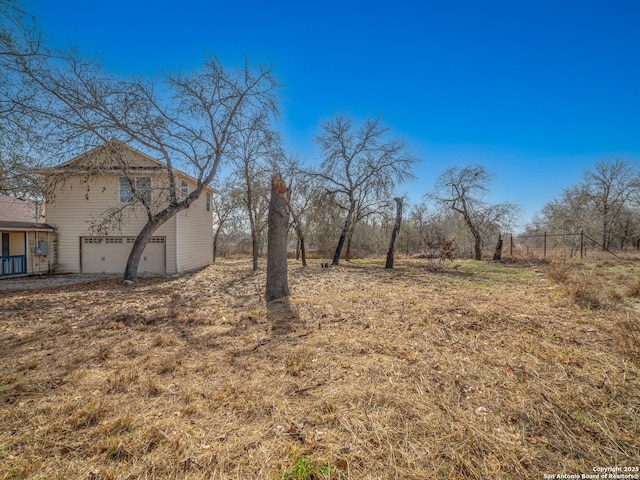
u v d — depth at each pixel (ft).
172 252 47.55
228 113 41.42
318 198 57.16
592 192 86.43
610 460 6.91
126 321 19.07
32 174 37.88
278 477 6.64
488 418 8.39
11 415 8.98
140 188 46.37
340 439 7.79
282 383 10.68
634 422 8.05
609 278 28.32
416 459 7.08
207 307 22.88
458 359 11.91
